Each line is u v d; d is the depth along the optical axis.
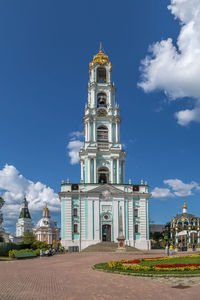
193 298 16.05
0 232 91.81
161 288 18.94
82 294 17.36
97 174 83.94
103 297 16.55
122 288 19.06
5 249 56.09
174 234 80.44
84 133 93.19
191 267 26.72
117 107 89.31
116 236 78.56
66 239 76.50
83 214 78.88
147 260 37.41
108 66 93.06
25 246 61.25
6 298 16.22
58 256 54.94
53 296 16.83
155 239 128.38
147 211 82.06
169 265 28.34
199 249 71.12
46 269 31.20
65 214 78.00
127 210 80.62
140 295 16.98
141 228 80.56
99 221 78.62
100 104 91.25
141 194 82.19
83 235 77.56
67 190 80.12
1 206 85.31
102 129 88.06
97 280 22.36
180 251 67.88
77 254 58.56
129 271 25.62
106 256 49.38
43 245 64.56
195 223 78.25
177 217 81.44
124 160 87.50
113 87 91.62
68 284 20.78
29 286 20.06
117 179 83.94
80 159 89.38
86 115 87.00
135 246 78.81
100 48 95.25
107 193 80.25
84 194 79.81
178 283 20.61
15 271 29.70
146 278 22.89
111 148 85.06
